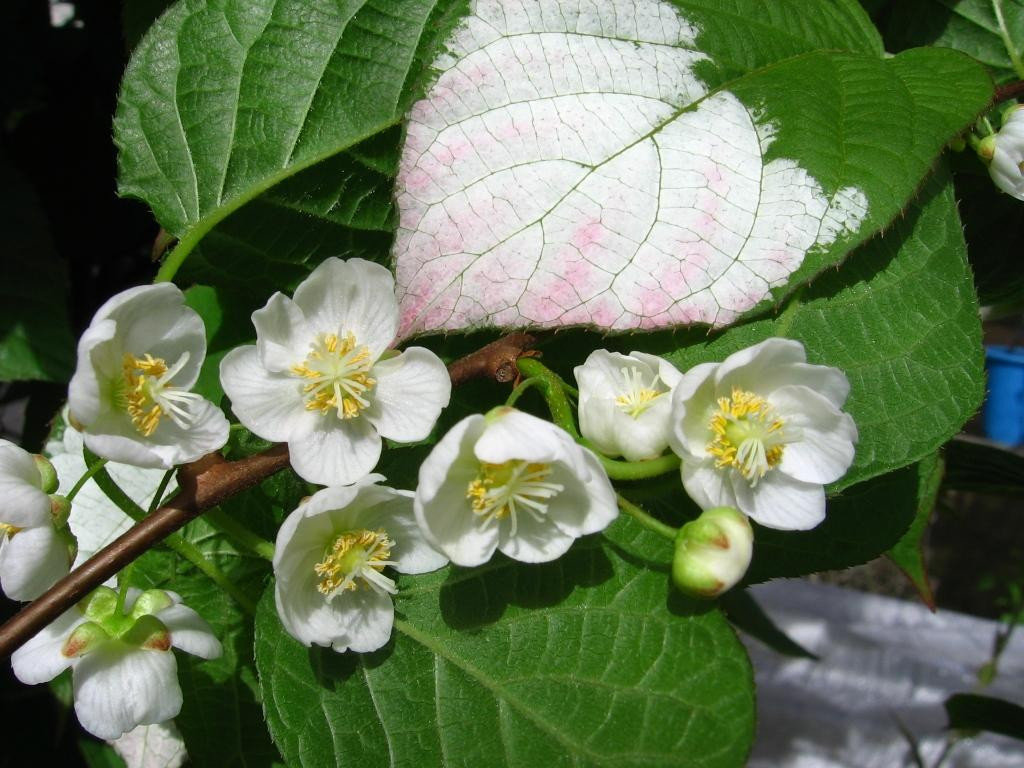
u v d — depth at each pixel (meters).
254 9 0.13
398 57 0.13
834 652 0.42
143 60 0.13
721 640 0.11
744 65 0.13
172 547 0.12
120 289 0.23
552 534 0.11
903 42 0.16
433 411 0.12
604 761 0.11
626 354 0.12
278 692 0.11
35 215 0.20
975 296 0.13
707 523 0.11
